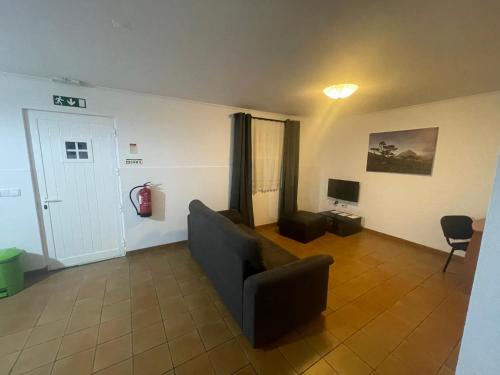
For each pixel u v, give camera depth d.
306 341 1.74
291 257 2.40
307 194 4.88
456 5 1.21
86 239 2.89
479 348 0.58
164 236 3.37
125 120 2.91
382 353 1.65
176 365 1.53
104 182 2.91
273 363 1.56
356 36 1.55
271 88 2.68
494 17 1.30
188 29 1.49
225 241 1.96
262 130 4.05
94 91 2.70
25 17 1.36
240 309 1.77
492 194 0.53
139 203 3.07
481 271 0.56
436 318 2.00
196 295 2.29
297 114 4.26
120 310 2.06
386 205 3.81
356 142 4.20
